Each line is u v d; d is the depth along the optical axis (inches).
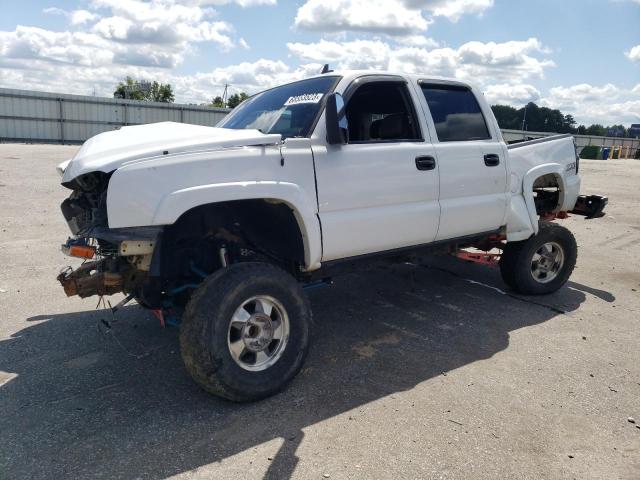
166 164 123.6
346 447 118.2
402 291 232.2
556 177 225.5
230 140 134.2
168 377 149.8
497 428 126.6
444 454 116.3
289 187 138.6
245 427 125.3
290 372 140.1
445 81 188.2
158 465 111.0
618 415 133.8
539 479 109.0
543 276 227.6
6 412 130.9
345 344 175.0
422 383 148.4
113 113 1448.1
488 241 213.8
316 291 231.3
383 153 160.1
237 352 132.3
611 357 167.6
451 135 184.7
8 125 1338.6
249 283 130.9
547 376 153.6
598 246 338.0
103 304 206.8
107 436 120.9
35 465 110.4
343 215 152.5
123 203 119.2
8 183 494.0
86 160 125.2
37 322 189.2
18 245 285.9
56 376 150.0
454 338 180.9
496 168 194.7
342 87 159.2
